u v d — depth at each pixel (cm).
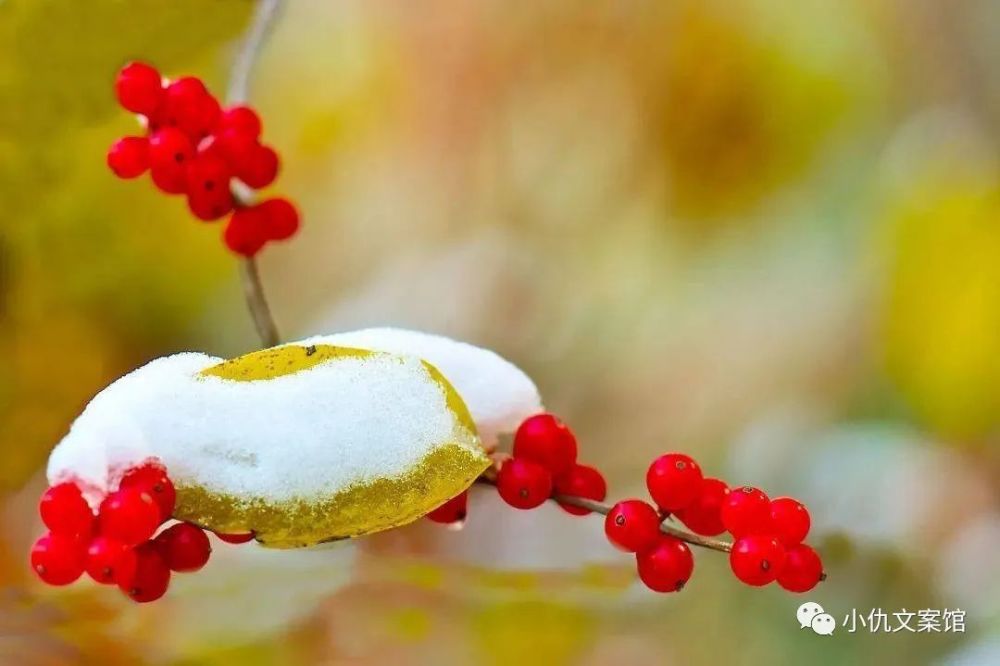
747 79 69
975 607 54
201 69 52
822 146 69
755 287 69
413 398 38
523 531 56
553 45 70
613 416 67
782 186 69
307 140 70
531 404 41
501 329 69
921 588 56
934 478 60
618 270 70
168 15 48
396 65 70
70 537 37
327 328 69
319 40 70
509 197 71
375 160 71
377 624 50
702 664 51
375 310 69
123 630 49
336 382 38
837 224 68
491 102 71
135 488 37
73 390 62
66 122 50
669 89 70
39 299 61
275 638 50
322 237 72
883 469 61
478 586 52
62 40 47
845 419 65
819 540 58
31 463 60
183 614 50
